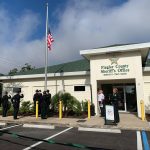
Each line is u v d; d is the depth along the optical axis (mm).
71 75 20062
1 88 25188
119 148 6875
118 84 18734
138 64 15523
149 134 9188
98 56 16797
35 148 6863
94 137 8578
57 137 8617
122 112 18047
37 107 14867
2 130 10289
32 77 21891
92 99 16453
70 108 15891
